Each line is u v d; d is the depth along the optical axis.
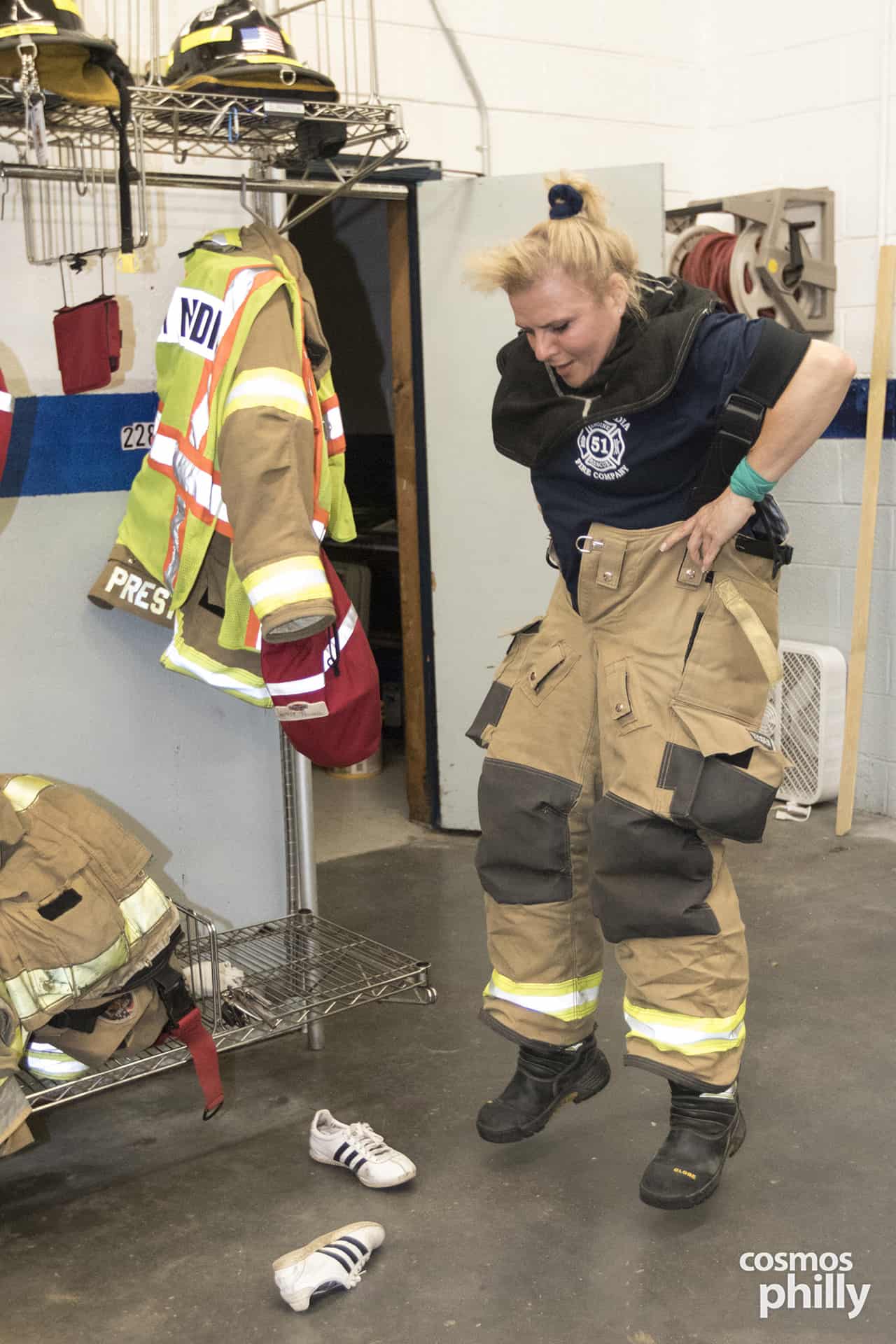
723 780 2.01
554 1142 2.50
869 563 4.16
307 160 2.71
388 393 5.68
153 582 2.68
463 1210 2.28
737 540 2.05
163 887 2.93
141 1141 2.55
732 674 2.06
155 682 2.86
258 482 2.28
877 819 4.38
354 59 3.80
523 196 3.90
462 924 3.62
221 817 2.99
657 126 4.54
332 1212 2.29
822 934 3.44
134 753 2.85
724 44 4.56
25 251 2.60
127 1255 2.18
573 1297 2.04
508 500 4.08
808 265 4.23
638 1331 1.96
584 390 2.02
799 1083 2.69
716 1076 2.11
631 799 2.04
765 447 1.93
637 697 2.05
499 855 2.23
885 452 4.24
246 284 2.37
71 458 2.69
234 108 2.40
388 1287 2.08
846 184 4.27
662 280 2.02
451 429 4.11
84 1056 2.26
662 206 3.88
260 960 2.88
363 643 2.51
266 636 2.29
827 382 1.88
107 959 2.19
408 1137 2.53
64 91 2.25
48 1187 2.40
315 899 3.00
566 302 1.91
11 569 2.66
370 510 5.62
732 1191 2.32
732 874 3.89
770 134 4.47
